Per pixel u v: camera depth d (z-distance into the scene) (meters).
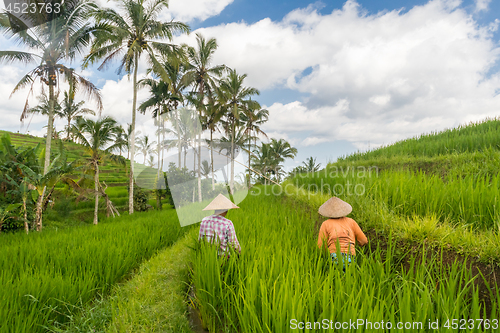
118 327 2.80
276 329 2.06
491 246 2.98
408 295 2.06
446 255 3.24
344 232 3.37
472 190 4.16
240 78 29.06
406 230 3.74
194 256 3.74
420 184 5.02
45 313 3.29
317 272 2.70
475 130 12.13
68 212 21.09
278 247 3.46
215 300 2.88
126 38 19.39
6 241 9.29
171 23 20.16
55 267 4.66
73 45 15.04
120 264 4.89
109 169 44.34
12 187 14.67
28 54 13.86
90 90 15.67
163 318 2.98
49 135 14.61
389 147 13.60
